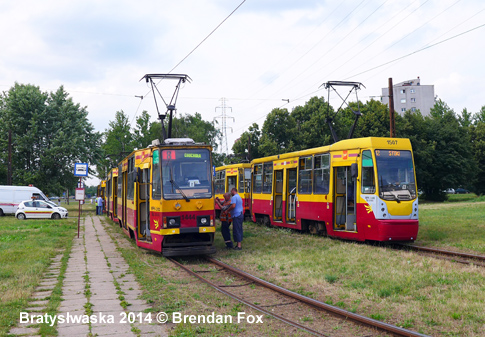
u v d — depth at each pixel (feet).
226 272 35.88
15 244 52.29
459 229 59.88
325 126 151.12
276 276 33.14
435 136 177.17
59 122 157.48
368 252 41.14
